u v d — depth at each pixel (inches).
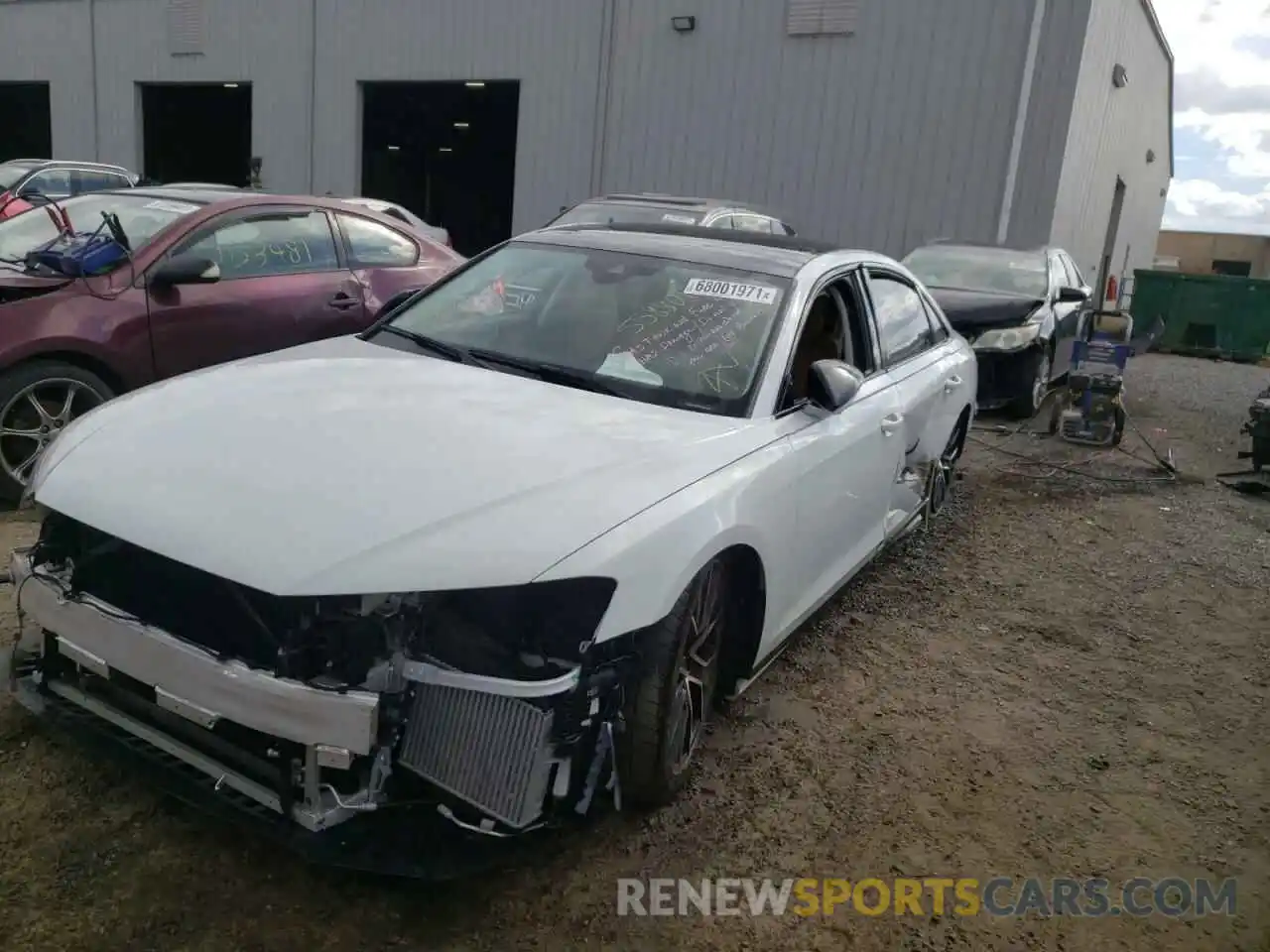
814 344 157.4
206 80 849.5
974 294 385.4
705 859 113.7
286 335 229.1
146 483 103.6
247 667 93.0
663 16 618.8
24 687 114.0
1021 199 542.6
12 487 191.3
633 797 114.8
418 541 94.0
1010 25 525.0
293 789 93.7
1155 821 130.0
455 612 98.0
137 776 103.1
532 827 97.7
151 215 227.1
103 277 202.5
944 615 191.8
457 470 104.4
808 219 596.1
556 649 98.8
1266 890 118.0
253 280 226.5
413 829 99.5
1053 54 522.3
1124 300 936.3
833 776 132.6
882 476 169.0
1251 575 227.0
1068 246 594.6
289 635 92.5
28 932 93.4
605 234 171.5
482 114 904.9
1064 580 215.8
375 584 91.0
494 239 1007.6
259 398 121.9
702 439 122.6
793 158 594.6
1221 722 158.2
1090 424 348.8
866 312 173.6
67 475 109.0
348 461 104.8
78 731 107.7
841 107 575.2
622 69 639.8
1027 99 530.6
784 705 150.6
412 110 911.0
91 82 925.2
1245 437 380.2
